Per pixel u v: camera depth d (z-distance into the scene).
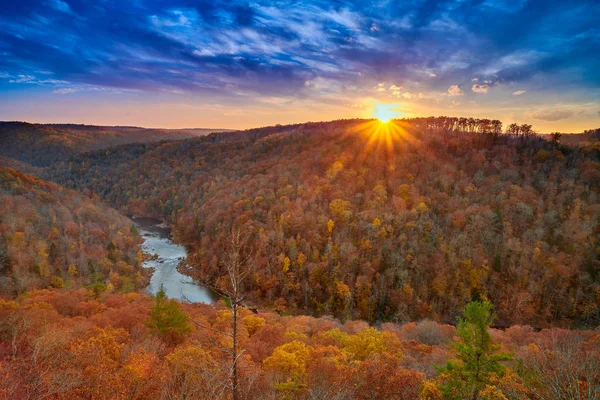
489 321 21.03
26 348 25.06
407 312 82.00
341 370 25.31
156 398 19.41
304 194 134.38
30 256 85.19
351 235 106.75
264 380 24.06
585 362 13.48
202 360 20.94
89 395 19.34
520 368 21.73
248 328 44.56
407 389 22.80
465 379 20.81
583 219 103.56
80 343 25.88
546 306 84.19
